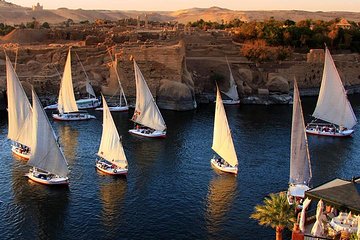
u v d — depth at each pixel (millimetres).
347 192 36531
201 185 56250
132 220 47531
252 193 54000
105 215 48531
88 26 166750
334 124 84625
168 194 53656
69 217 48094
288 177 58812
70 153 67500
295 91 50844
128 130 81625
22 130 64562
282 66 121750
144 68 103375
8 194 53219
